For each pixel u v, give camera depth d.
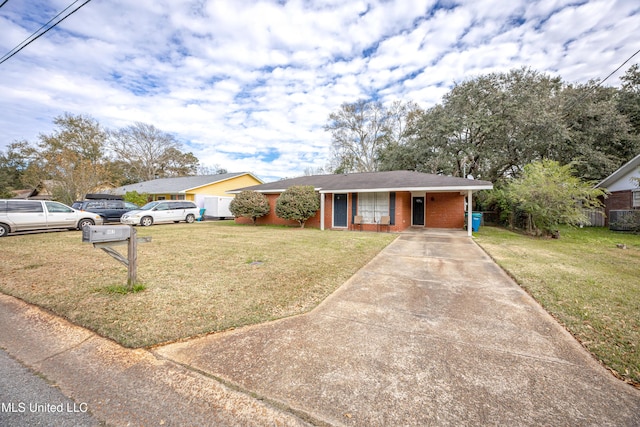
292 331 2.91
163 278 4.71
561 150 15.70
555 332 2.90
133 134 34.28
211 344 2.64
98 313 3.29
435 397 1.92
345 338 2.77
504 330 2.95
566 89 16.59
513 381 2.10
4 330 2.97
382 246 8.19
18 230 9.99
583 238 10.50
